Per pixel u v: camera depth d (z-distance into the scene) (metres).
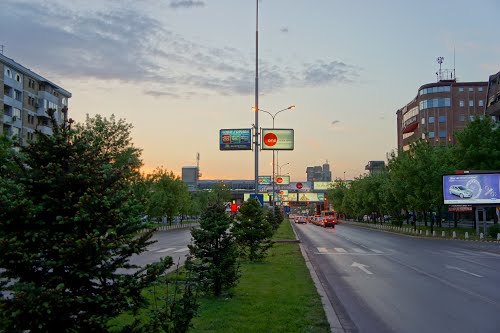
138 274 5.70
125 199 5.56
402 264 21.69
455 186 46.16
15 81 69.50
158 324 5.78
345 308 11.41
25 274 5.12
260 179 111.94
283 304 10.20
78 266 5.10
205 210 11.74
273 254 22.92
